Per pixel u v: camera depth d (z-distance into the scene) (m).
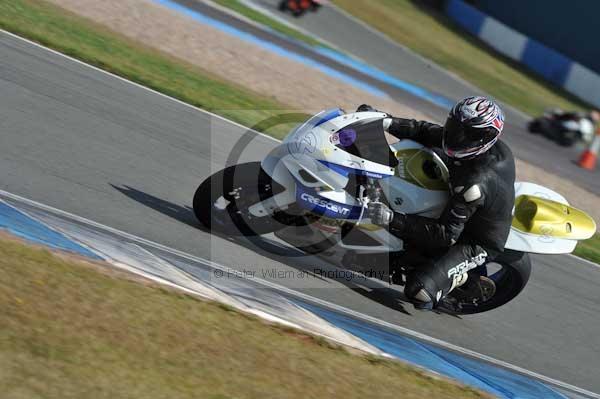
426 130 22.55
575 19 113.25
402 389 17.08
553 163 59.31
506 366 21.94
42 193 20.84
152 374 13.62
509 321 25.09
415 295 21.41
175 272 18.58
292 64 55.34
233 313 17.38
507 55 112.62
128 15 52.03
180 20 55.94
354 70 65.25
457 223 20.86
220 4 69.56
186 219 22.56
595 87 100.69
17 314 13.63
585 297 29.17
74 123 26.92
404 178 21.56
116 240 19.36
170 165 26.50
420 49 92.38
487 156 21.02
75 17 45.59
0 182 20.55
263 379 15.01
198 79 40.88
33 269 15.49
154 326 15.26
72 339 13.63
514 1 122.75
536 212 23.09
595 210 47.44
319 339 17.94
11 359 12.38
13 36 34.72
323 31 80.25
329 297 21.47
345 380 16.38
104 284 16.14
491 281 23.11
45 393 11.92
